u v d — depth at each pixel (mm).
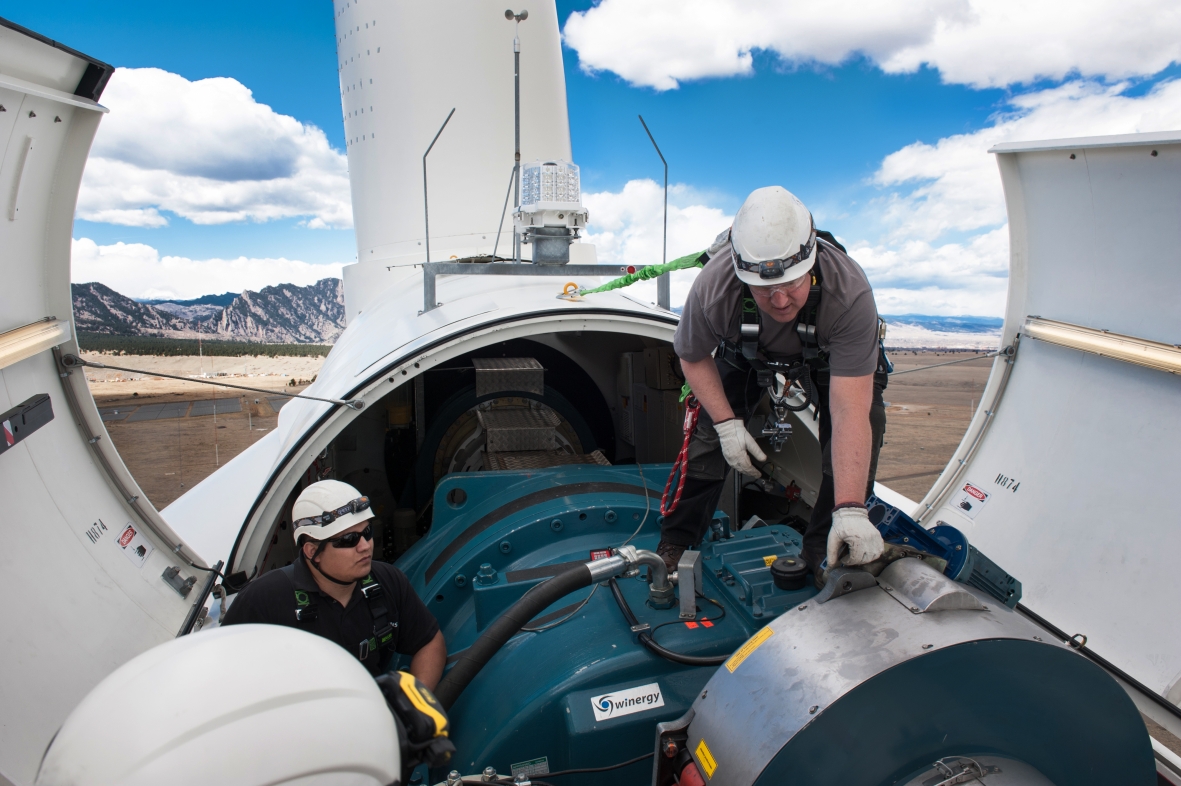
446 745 1071
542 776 1868
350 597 2184
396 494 4730
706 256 2789
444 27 5496
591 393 5316
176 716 852
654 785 1648
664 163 3650
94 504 2867
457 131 5605
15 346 2166
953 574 1797
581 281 4590
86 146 2328
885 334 2262
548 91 5820
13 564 2266
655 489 3172
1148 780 1715
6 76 1798
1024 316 3646
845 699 1329
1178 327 2828
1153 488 2973
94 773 818
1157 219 2861
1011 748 1534
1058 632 3219
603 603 2383
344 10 5980
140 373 2717
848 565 1675
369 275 5945
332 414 2752
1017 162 3436
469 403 4027
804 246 1748
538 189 3863
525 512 2945
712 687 1622
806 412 3141
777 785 1363
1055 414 3484
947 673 1400
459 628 2691
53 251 2461
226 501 4684
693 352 2184
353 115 6047
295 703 918
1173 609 2840
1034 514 3504
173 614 3076
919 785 1426
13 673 2119
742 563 2441
